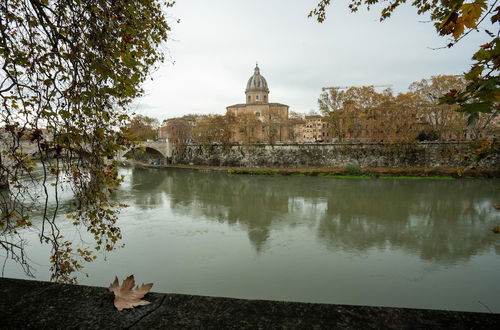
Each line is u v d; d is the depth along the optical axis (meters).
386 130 49.59
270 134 60.09
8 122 4.08
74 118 4.29
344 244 17.39
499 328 1.49
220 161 60.88
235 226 20.77
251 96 85.12
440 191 33.38
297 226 20.92
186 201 29.02
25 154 4.65
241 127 59.44
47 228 17.77
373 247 16.92
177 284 12.67
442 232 19.44
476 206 26.44
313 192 33.59
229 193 33.34
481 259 15.27
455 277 13.40
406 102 46.72
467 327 1.51
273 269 14.11
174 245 16.94
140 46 4.99
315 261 15.01
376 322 1.56
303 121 87.94
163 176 49.16
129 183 41.44
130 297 1.82
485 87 2.07
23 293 1.88
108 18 4.19
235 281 12.96
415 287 12.58
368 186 37.19
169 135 74.19
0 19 3.71
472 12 2.04
